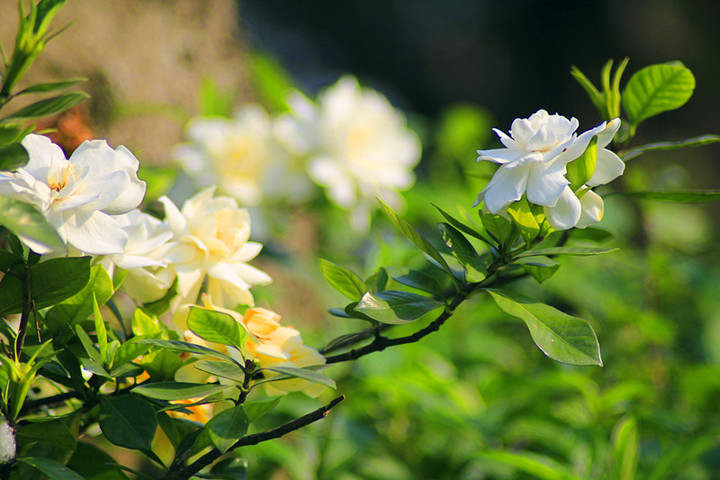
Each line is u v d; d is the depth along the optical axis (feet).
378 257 5.85
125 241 4.61
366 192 7.79
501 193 4.67
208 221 4.86
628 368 7.61
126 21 7.57
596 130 4.64
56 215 4.57
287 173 7.52
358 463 6.01
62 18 6.76
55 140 5.28
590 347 4.62
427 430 6.48
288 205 7.80
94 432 5.00
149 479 4.75
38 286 4.62
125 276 4.83
